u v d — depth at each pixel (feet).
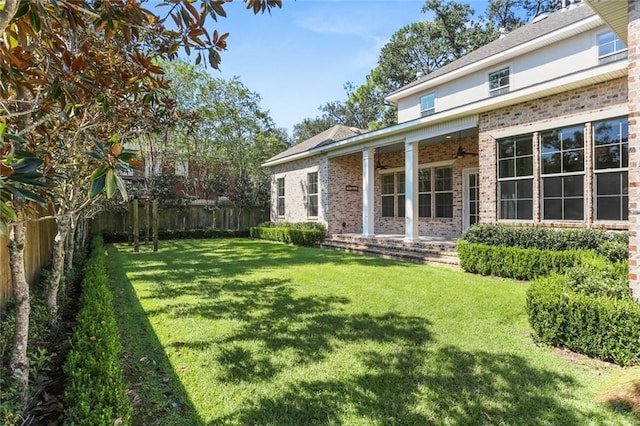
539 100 26.66
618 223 22.86
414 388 10.28
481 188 30.73
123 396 7.88
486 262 26.23
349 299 19.76
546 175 26.50
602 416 8.86
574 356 12.32
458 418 8.89
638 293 13.12
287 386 10.45
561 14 39.17
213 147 70.59
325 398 9.80
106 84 9.64
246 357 12.39
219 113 68.59
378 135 39.78
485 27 87.04
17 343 8.78
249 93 72.08
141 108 15.02
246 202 70.08
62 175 7.95
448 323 15.61
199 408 9.38
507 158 28.94
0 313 12.34
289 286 23.29
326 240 49.16
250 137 74.08
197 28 8.95
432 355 12.40
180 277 26.78
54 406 8.46
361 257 37.32
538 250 23.75
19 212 8.34
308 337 14.14
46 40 8.29
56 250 13.71
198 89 66.23
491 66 39.50
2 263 12.69
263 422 8.79
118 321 16.46
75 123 10.93
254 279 25.72
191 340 13.98
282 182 62.95
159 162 66.54
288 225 56.49
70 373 8.23
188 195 67.56
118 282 25.25
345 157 51.24
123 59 11.37
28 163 5.43
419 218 48.06
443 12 87.15
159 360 12.23
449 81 44.27
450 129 33.27
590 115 23.85
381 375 11.04
